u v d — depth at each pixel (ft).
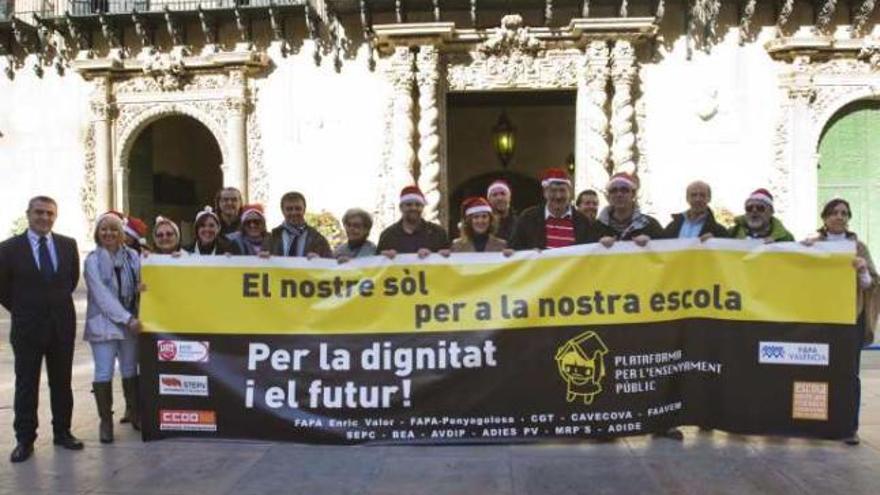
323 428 19.47
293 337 19.57
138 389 21.70
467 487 16.67
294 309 19.62
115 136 60.90
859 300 19.81
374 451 19.15
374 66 57.41
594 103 54.54
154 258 19.76
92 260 20.65
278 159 58.59
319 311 19.58
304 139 58.29
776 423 19.48
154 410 19.76
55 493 16.57
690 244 19.62
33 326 19.34
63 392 20.07
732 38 55.16
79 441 20.27
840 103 54.60
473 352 19.43
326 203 57.93
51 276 19.70
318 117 58.08
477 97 63.36
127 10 61.36
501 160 67.00
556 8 56.49
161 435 19.76
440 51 56.44
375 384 19.47
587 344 19.42
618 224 22.25
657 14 54.29
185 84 59.62
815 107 54.75
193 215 75.61
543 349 19.42
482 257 19.53
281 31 58.03
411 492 16.42
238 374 19.65
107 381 20.62
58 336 19.75
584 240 21.59
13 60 62.08
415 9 56.95
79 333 43.09
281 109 58.59
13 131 62.28
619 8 55.57
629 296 19.43
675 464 18.16
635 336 19.44
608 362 19.43
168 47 60.23
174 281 19.77
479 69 56.54
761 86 55.01
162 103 60.03
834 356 19.30
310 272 19.63
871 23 54.54
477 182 70.44
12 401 26.17
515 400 19.38
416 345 19.47
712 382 19.67
